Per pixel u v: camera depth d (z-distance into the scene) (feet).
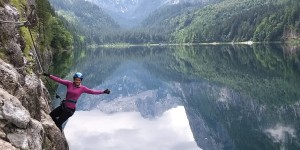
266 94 183.52
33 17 121.80
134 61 475.31
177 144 114.83
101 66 387.55
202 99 215.31
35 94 51.93
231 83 229.66
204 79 268.00
